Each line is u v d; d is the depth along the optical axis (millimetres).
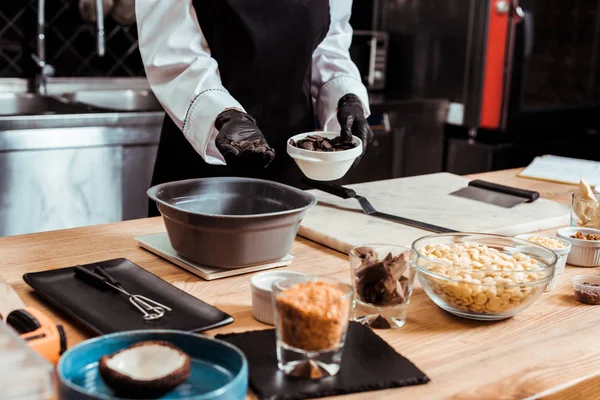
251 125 1477
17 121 2244
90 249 1323
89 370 773
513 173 2131
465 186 1868
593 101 3473
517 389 862
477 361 931
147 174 2568
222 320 989
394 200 1702
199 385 769
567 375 903
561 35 3197
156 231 1460
